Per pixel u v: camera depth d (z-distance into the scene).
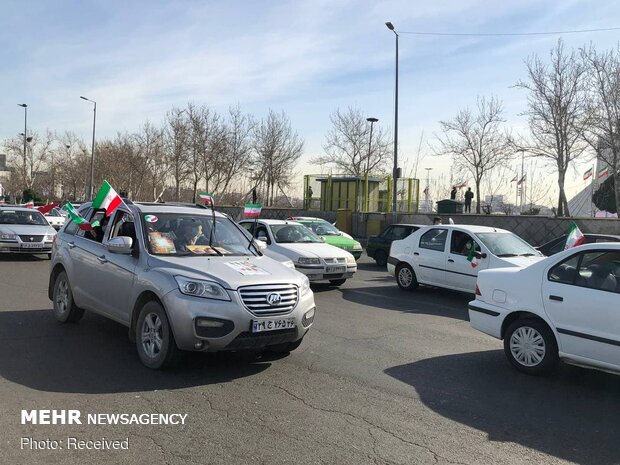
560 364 6.45
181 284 5.36
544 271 5.95
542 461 3.86
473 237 10.73
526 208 35.12
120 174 42.41
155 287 5.52
